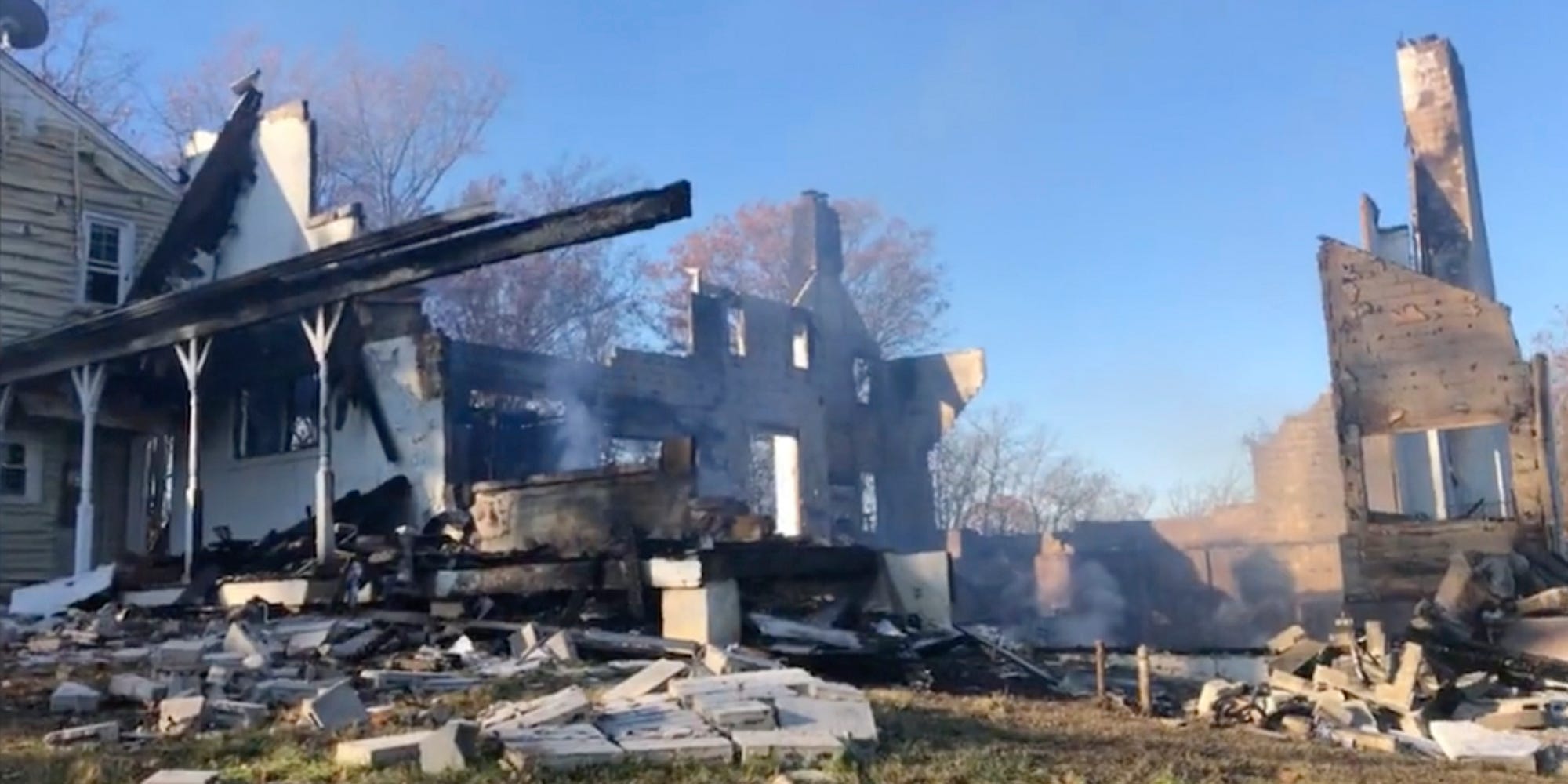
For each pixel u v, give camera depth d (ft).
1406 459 83.15
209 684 26.55
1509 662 41.14
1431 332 59.82
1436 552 57.26
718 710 21.25
